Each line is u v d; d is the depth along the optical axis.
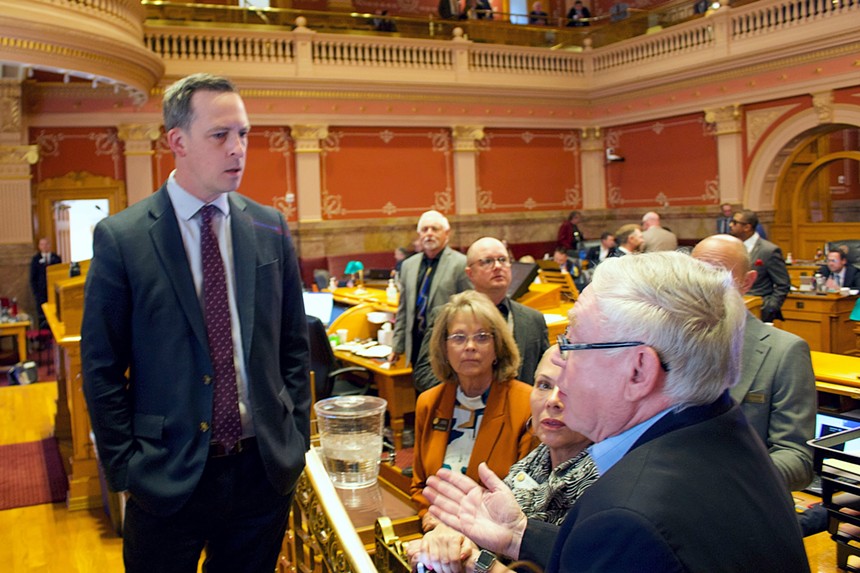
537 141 14.57
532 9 16.44
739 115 12.27
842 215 12.70
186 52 11.71
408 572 1.67
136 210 1.94
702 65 12.47
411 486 2.59
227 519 1.97
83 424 4.39
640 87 13.71
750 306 4.76
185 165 1.90
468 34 13.72
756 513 1.02
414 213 13.55
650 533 0.95
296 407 2.12
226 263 1.95
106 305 1.86
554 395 1.87
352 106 12.79
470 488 1.52
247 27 11.93
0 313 9.03
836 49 10.76
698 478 1.02
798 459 2.16
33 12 7.32
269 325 1.99
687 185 13.34
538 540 1.41
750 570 0.97
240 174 1.92
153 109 11.38
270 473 1.93
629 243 5.96
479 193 14.09
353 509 2.42
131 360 1.93
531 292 5.11
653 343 1.10
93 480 4.40
